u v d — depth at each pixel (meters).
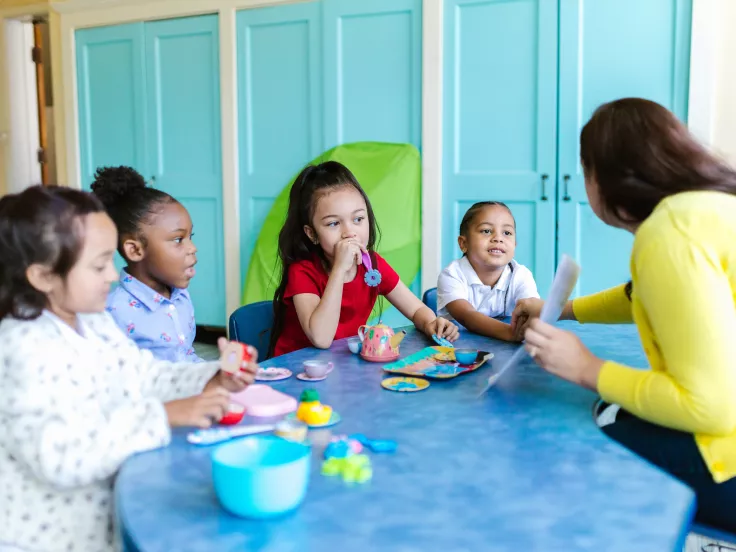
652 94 2.88
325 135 3.52
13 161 4.84
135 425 0.80
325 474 0.73
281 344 1.70
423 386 1.08
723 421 0.82
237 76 3.68
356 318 1.74
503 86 3.12
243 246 3.77
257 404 0.95
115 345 1.03
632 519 0.62
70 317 0.97
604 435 0.85
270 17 3.56
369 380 1.12
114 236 0.94
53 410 0.82
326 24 3.44
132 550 0.59
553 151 3.05
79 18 4.06
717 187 0.94
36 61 4.90
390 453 0.79
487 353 1.27
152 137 3.96
